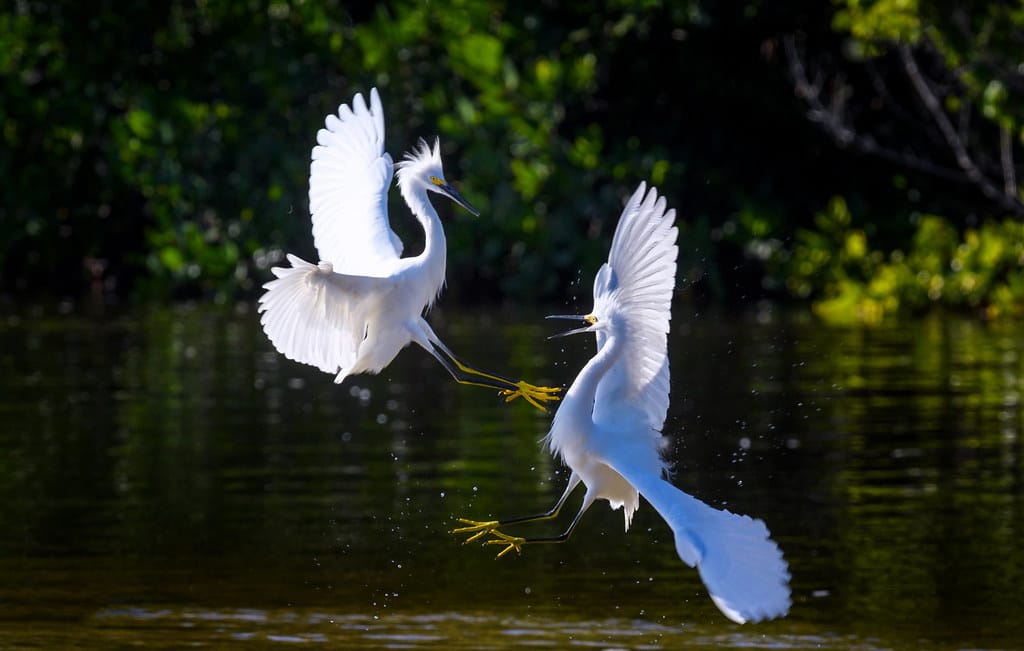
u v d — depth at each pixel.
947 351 19.50
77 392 15.96
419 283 8.38
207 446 13.17
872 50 23.53
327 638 8.23
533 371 16.73
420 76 27.62
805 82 25.70
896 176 27.69
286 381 17.11
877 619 8.54
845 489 11.58
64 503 11.09
